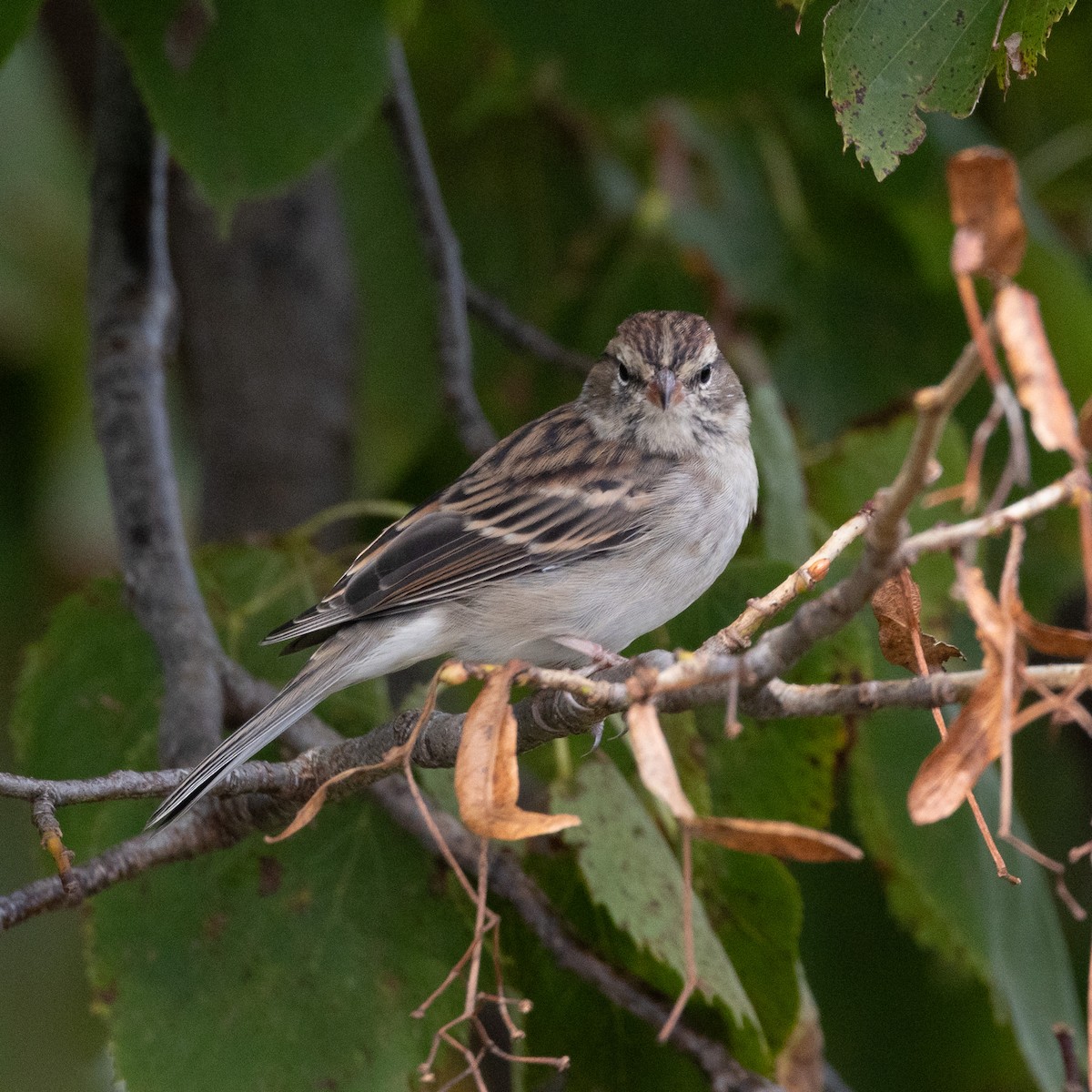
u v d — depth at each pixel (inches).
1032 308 172.4
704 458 380.5
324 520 392.5
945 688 214.7
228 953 328.8
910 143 245.9
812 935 426.0
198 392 514.9
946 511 396.2
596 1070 345.1
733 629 236.7
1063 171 502.6
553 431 390.9
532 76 446.3
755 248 481.7
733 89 413.7
